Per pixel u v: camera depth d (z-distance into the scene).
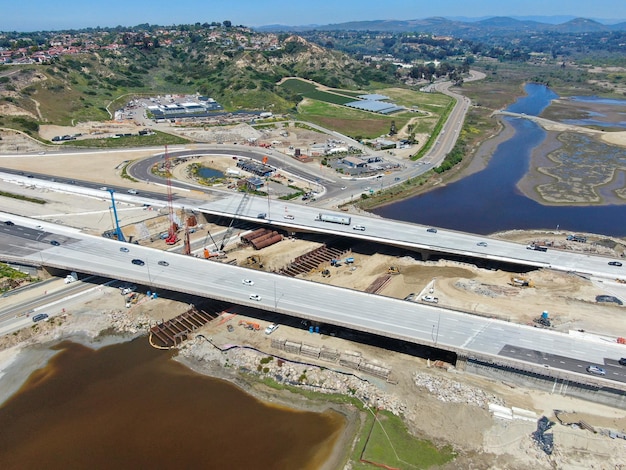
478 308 106.62
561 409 79.69
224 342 96.75
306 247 138.25
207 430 77.19
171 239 137.25
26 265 116.00
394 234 133.50
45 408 81.31
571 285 114.94
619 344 89.81
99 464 71.44
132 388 85.69
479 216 165.12
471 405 80.00
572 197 182.38
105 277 116.44
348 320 93.88
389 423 77.69
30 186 171.62
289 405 82.06
